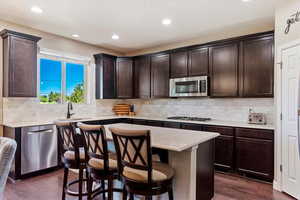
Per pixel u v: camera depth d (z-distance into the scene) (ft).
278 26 9.46
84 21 11.35
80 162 7.32
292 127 8.71
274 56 10.03
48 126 11.58
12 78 10.85
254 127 10.55
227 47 12.35
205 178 7.60
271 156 10.04
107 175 6.45
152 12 10.16
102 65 16.11
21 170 10.47
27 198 8.52
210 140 8.05
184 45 15.44
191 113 15.20
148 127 9.68
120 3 9.22
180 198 6.64
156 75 15.75
